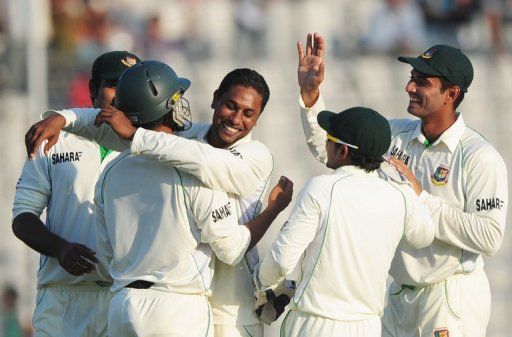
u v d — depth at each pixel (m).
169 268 17.16
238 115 17.62
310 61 19.94
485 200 19.55
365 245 17.39
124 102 17.16
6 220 38.81
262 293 17.81
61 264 19.19
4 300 36.88
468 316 20.19
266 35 45.62
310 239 17.31
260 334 18.47
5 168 39.62
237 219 17.89
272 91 43.06
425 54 19.95
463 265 20.02
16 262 37.81
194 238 17.19
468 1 46.62
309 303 17.48
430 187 20.05
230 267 18.00
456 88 19.84
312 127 20.02
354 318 17.50
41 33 40.81
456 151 19.92
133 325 17.08
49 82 41.06
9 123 39.94
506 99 43.44
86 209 20.03
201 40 45.53
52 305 20.31
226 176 17.06
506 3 46.78
